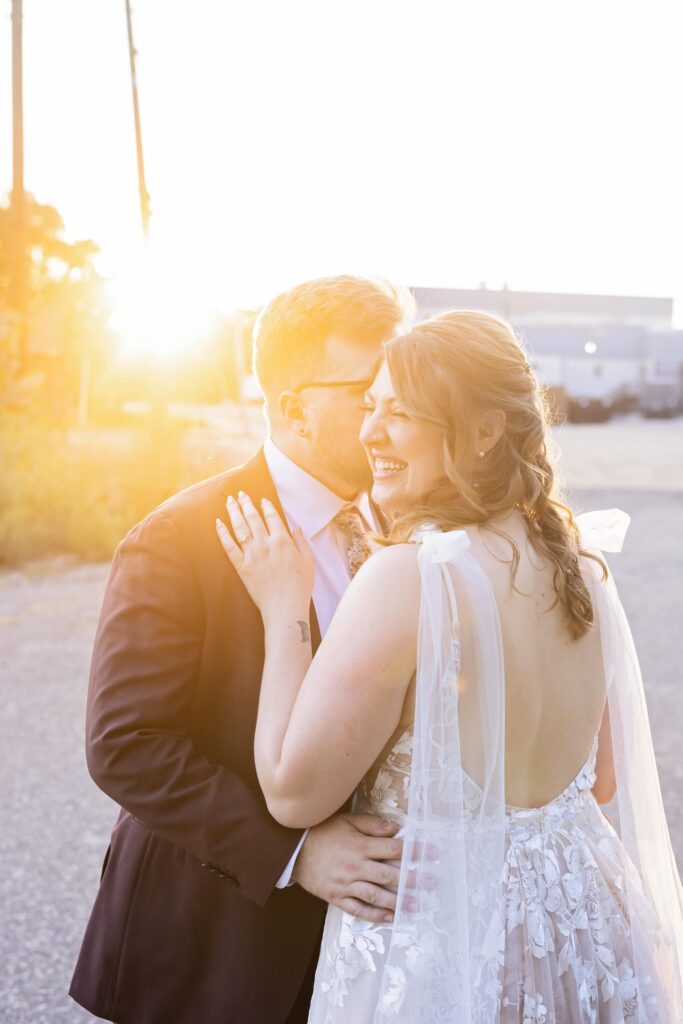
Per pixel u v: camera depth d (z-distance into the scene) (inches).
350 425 67.4
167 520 65.1
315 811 56.4
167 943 65.9
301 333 67.2
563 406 1274.6
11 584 303.7
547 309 1440.7
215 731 64.8
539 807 59.4
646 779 65.5
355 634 55.3
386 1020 54.7
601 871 61.4
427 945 54.9
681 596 297.0
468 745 55.7
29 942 119.7
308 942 64.4
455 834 55.0
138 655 62.4
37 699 201.2
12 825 148.3
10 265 637.9
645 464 695.1
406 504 60.3
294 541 67.1
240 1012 63.8
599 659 62.1
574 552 60.9
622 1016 59.1
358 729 55.0
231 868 59.7
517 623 57.0
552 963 57.1
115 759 61.3
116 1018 66.7
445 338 57.5
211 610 64.1
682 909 66.6
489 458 58.5
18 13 611.5
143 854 67.7
